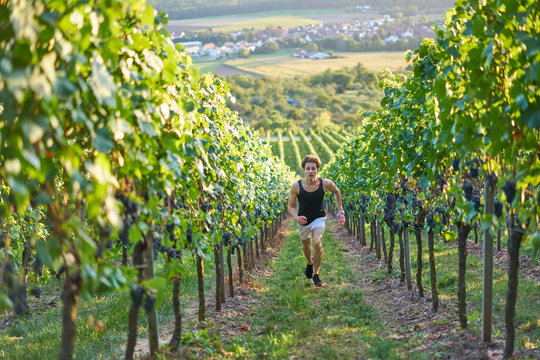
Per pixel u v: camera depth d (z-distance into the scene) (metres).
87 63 2.52
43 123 2.14
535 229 3.43
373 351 4.72
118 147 3.25
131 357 3.93
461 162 4.27
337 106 133.62
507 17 3.16
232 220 6.71
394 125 6.79
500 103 3.52
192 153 4.30
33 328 7.34
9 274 2.80
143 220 3.52
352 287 8.73
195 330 5.74
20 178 2.16
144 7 2.94
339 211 8.26
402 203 7.52
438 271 8.98
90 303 8.43
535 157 3.35
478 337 4.69
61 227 2.51
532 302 6.20
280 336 5.57
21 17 2.05
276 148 70.75
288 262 12.44
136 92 3.17
